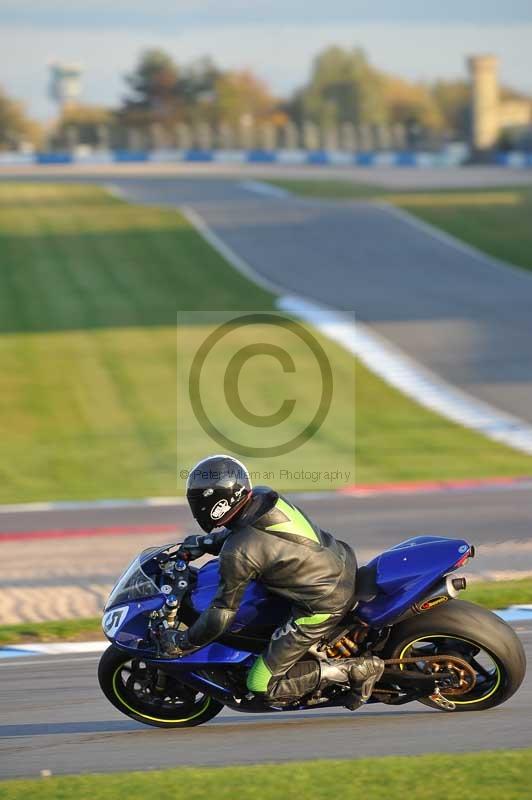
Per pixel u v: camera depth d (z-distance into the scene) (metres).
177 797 18.17
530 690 24.39
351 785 18.47
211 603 21.38
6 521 51.19
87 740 22.64
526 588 33.62
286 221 172.50
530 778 18.58
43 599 36.94
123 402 79.69
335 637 22.30
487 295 119.12
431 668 22.52
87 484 59.47
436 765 19.38
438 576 21.89
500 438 69.38
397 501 52.78
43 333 103.38
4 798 18.28
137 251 150.12
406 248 149.12
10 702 25.09
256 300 118.00
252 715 24.12
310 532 21.69
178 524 49.41
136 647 22.05
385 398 80.44
